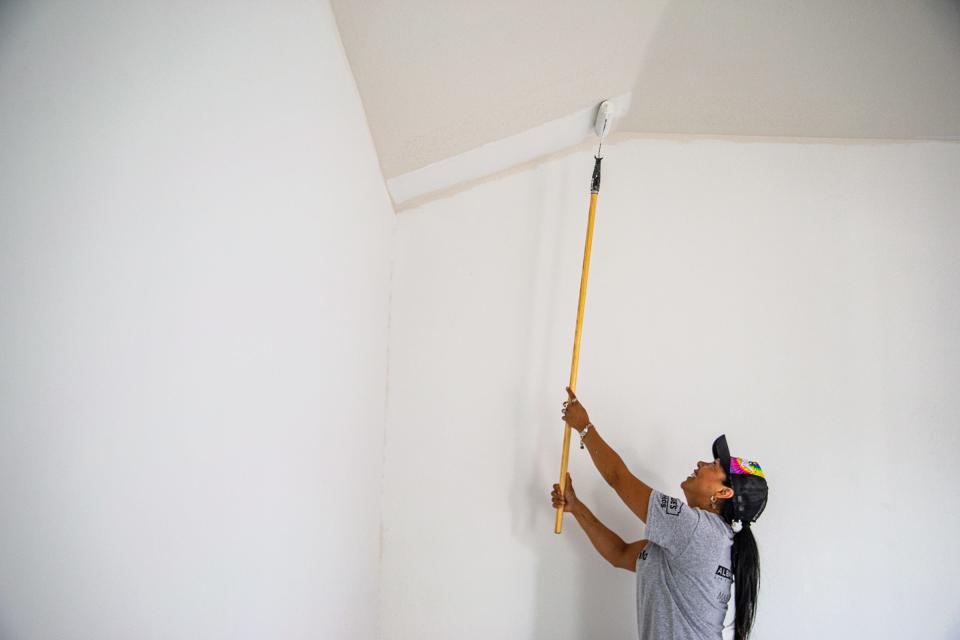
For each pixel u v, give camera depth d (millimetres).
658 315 2219
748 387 2197
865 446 2178
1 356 440
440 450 2150
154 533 609
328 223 1230
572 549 2121
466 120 1814
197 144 661
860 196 2275
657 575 1732
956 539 2141
